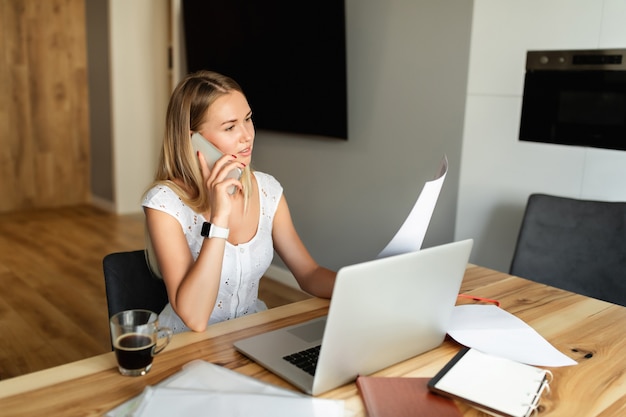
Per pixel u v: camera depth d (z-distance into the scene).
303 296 3.60
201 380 1.00
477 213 2.77
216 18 3.92
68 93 5.62
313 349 1.16
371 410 0.94
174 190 1.47
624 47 2.21
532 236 2.14
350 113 3.29
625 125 2.24
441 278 1.10
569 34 2.37
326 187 3.50
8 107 5.34
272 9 3.46
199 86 1.46
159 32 5.45
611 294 2.01
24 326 3.03
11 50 5.25
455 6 2.71
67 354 2.74
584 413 0.98
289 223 1.71
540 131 2.50
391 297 1.01
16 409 0.92
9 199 5.51
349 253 3.43
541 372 1.07
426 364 1.13
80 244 4.54
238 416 0.88
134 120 5.47
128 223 5.23
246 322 1.31
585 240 2.06
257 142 3.97
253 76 3.77
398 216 3.11
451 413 0.94
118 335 1.03
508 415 0.93
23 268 3.94
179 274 1.39
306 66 3.36
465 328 1.29
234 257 1.54
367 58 3.15
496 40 2.59
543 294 1.58
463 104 2.74
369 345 1.03
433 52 2.83
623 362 1.19
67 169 5.78
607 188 2.34
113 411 0.91
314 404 0.94
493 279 1.70
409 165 3.02
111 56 5.23
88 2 5.46
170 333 1.14
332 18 3.12
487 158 2.70
